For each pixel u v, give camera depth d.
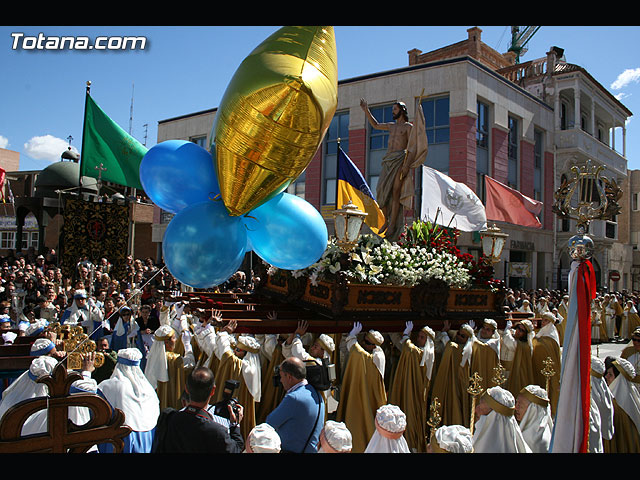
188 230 3.95
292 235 4.46
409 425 6.36
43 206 19.06
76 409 3.98
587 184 4.01
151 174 4.30
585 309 3.74
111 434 2.85
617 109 36.88
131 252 18.03
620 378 5.60
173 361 6.37
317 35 3.67
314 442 3.88
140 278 12.62
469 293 8.04
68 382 2.75
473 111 24.42
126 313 8.08
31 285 11.03
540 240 29.20
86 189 22.22
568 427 3.67
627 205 43.38
